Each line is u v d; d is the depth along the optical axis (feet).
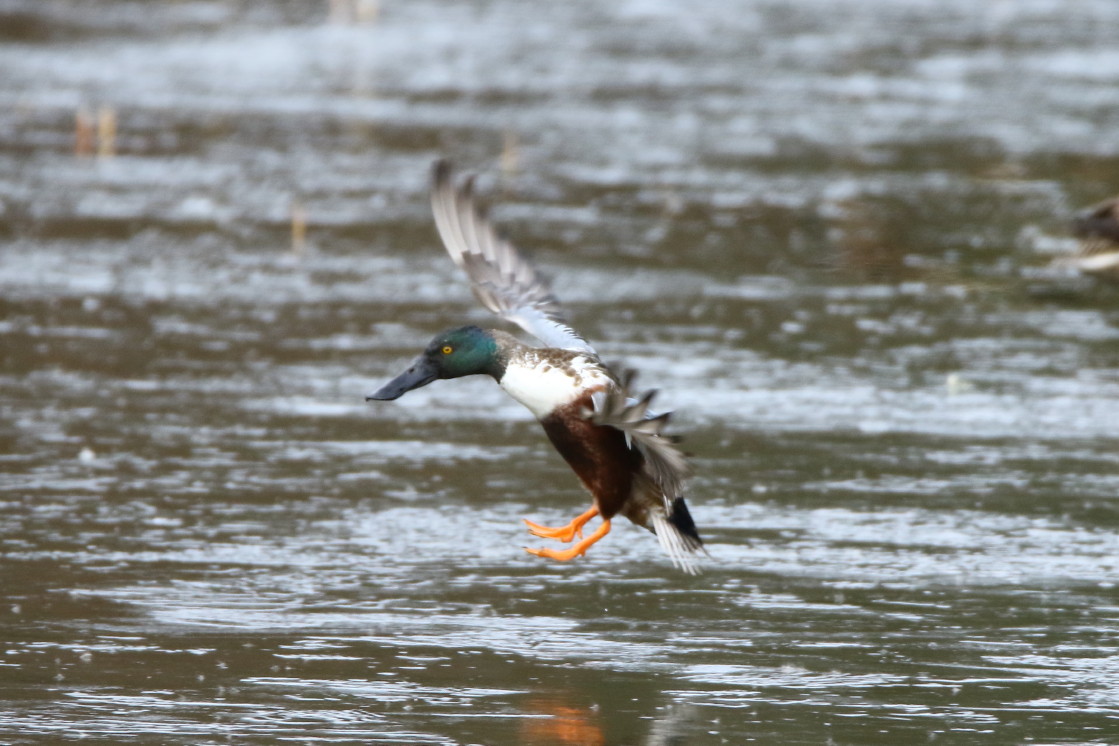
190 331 51.98
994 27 123.54
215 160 77.36
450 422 44.70
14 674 28.37
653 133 85.66
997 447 42.50
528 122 87.97
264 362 49.06
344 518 37.06
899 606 32.48
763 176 76.28
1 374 47.01
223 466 40.29
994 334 53.42
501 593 33.06
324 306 55.11
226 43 111.86
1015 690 28.55
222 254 61.36
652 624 31.48
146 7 127.13
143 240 62.95
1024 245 65.31
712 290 57.88
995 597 32.96
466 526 36.83
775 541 36.04
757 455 41.63
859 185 74.84
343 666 29.17
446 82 99.35
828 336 52.75
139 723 26.53
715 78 101.65
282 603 32.14
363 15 125.90
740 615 32.01
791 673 29.25
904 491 39.22
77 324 52.19
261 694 27.84
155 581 33.06
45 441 41.63
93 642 29.91
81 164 75.56
